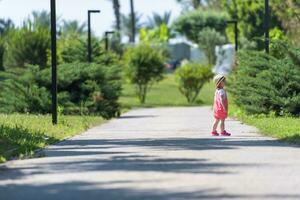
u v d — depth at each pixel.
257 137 43.53
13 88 73.12
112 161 30.17
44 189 23.05
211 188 22.66
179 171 26.56
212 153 33.19
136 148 36.41
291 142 39.00
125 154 33.12
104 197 21.27
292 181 24.12
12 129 44.34
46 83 74.88
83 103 73.44
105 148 36.75
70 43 103.38
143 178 24.83
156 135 46.78
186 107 112.81
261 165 28.38
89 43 89.31
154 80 129.50
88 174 26.14
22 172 27.17
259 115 62.81
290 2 95.19
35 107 72.12
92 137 45.69
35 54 123.25
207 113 84.50
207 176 25.22
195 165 28.41
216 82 45.88
